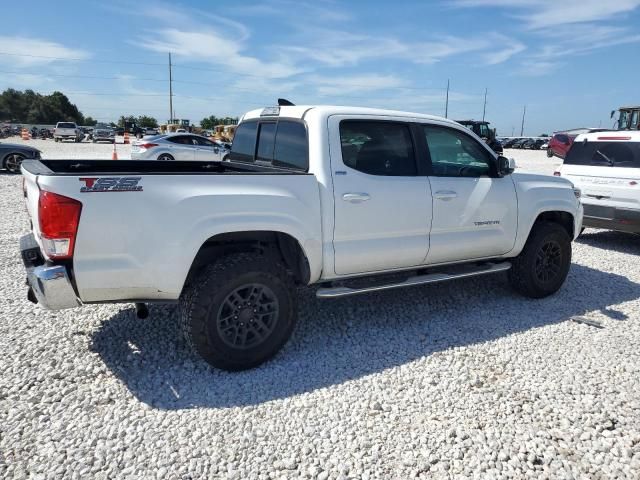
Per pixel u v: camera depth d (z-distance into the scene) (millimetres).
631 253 7480
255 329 3533
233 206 3332
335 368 3621
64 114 115250
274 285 3523
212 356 3389
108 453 2631
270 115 4398
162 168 4824
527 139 49844
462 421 3000
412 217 4129
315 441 2781
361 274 4055
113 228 3016
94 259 3012
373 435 2850
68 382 3307
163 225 3133
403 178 4098
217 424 2912
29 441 2701
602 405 3201
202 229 3250
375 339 4117
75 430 2809
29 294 3420
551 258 5180
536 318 4660
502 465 2635
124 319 4332
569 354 3906
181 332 4094
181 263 3211
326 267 3801
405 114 4215
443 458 2674
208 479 2477
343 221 3787
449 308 4867
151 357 3684
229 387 3322
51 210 2871
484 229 4625
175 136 17688
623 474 2590
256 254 3520
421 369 3623
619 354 3920
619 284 5801
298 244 3729
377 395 3266
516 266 5078
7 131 56500
